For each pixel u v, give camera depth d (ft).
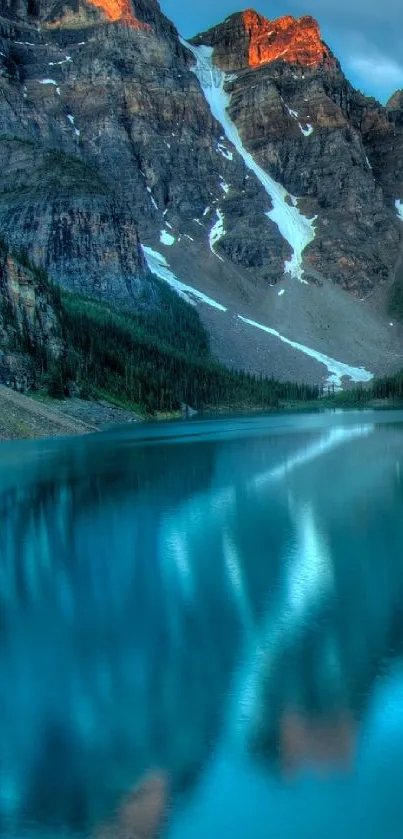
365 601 83.41
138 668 65.31
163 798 47.55
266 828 45.19
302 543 111.75
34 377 442.91
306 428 388.78
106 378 547.49
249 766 50.72
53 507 143.84
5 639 73.10
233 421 494.18
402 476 183.52
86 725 55.72
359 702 58.75
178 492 161.99
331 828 45.34
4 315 444.96
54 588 89.81
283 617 78.43
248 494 158.81
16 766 51.06
